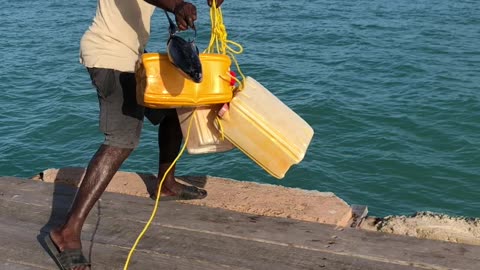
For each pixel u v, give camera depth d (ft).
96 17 12.14
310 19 75.31
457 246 12.54
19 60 54.65
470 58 53.26
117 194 15.26
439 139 33.73
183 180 16.05
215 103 11.25
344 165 30.60
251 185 15.74
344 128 35.60
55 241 11.73
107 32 11.85
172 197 14.80
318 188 28.37
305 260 12.07
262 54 55.21
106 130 11.70
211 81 11.06
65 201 14.97
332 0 93.56
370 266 11.84
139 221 13.76
